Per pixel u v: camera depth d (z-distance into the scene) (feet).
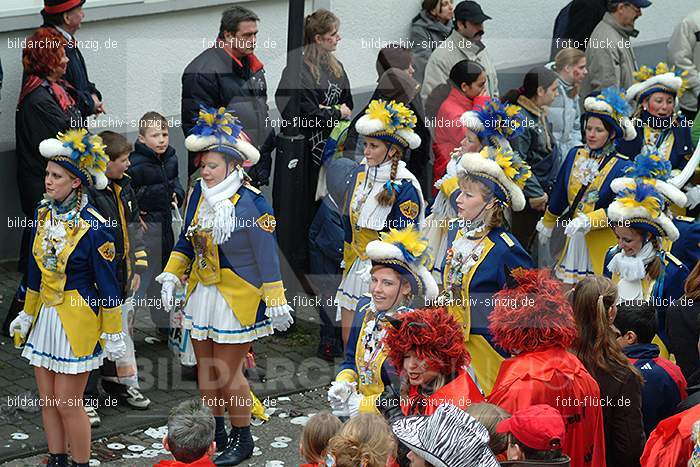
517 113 25.03
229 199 23.26
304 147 25.66
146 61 30.07
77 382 22.41
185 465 18.13
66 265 21.99
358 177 25.16
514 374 18.01
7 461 23.22
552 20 34.91
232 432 23.95
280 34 31.68
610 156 27.91
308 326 25.50
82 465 22.75
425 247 20.51
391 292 20.24
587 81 34.09
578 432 17.97
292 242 25.26
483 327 21.85
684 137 31.86
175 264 23.97
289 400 25.31
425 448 14.03
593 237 27.66
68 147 21.72
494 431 16.28
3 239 29.14
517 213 28.73
